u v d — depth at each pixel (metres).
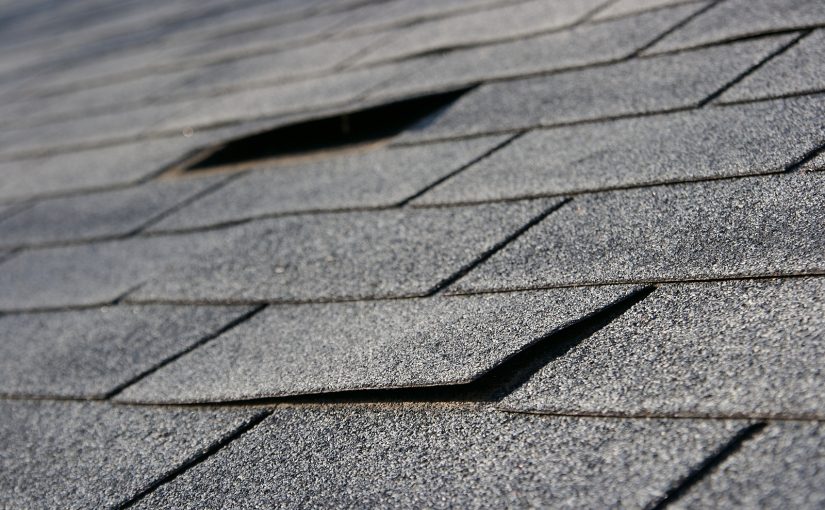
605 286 1.16
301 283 1.32
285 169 1.60
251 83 1.92
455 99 1.59
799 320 1.07
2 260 1.65
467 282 1.23
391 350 1.18
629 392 1.06
